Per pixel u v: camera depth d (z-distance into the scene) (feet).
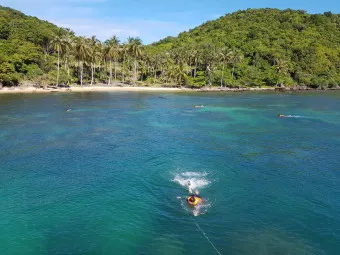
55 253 75.15
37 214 91.97
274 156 144.05
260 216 91.76
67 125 200.34
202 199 101.60
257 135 183.11
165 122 219.00
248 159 139.54
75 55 427.74
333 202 100.37
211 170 126.00
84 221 88.43
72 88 426.10
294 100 368.07
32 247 77.20
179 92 458.09
